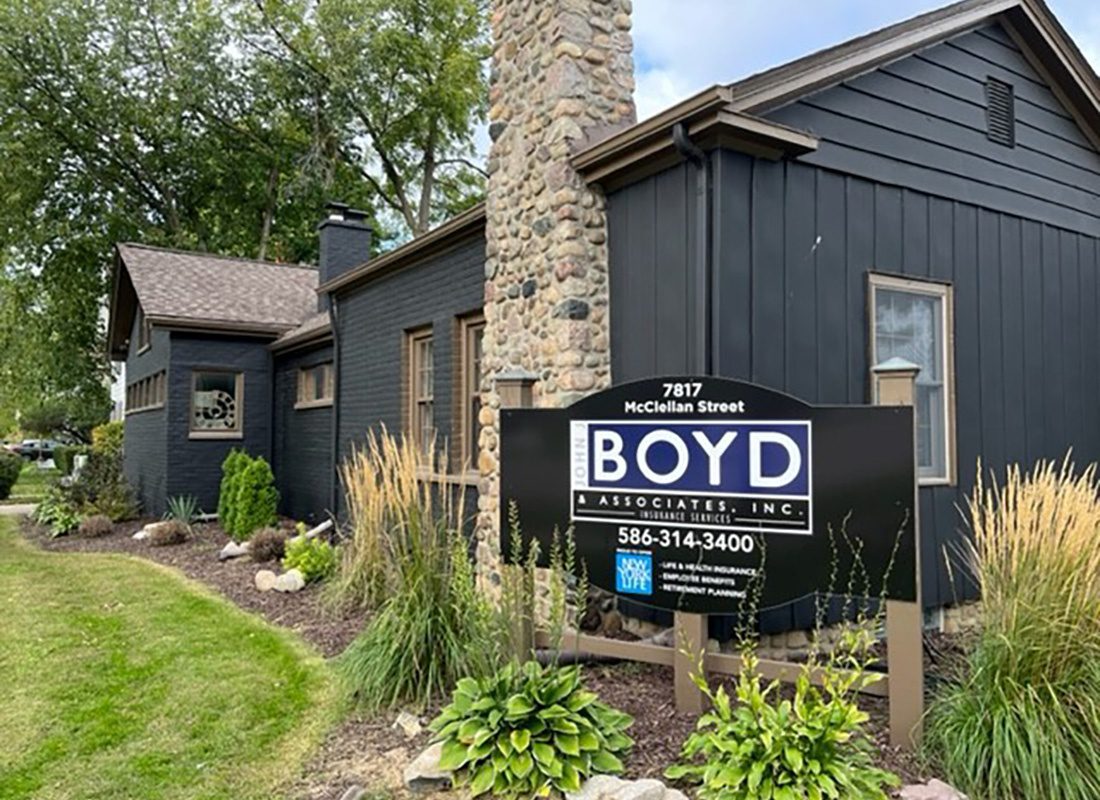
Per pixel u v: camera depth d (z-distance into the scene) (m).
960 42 5.25
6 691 4.02
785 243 4.22
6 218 17.86
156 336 11.79
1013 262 5.47
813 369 4.30
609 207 4.87
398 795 2.78
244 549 7.99
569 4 4.91
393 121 21.31
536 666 3.04
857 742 2.72
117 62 18.45
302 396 10.71
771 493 3.15
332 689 3.90
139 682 4.13
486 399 5.67
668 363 4.32
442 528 4.14
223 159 20.11
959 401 5.01
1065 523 2.85
